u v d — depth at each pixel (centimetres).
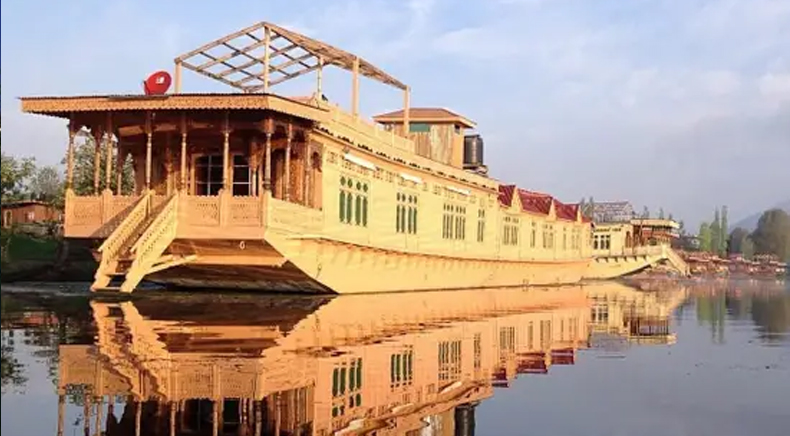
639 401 1157
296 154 2984
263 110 2592
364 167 3391
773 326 2503
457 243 4609
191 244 2592
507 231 5531
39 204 5159
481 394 1194
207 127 2670
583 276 7256
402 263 3847
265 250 2625
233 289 3105
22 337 1566
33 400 1002
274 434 873
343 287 3231
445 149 4922
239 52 3198
